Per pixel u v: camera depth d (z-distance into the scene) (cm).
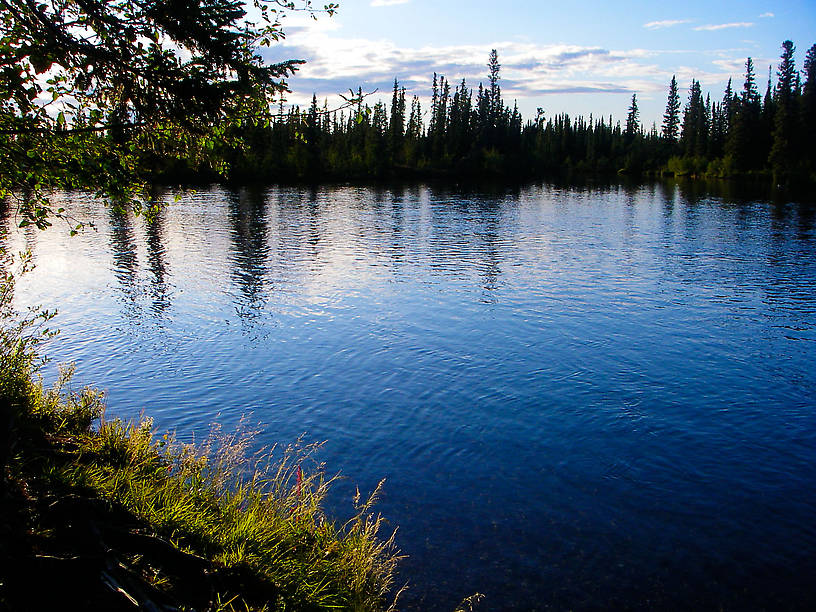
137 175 627
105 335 1712
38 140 570
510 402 1283
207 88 564
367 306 2055
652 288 2308
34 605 411
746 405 1262
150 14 551
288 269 2684
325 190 7731
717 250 3172
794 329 1778
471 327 1809
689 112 13450
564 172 13862
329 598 613
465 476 988
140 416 1144
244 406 1255
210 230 3972
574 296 2184
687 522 866
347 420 1198
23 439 729
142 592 466
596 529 847
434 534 827
